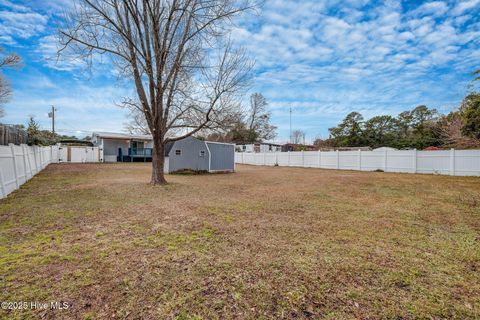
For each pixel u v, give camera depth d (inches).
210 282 88.0
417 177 478.0
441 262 107.7
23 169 322.0
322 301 77.9
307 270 98.5
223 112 344.2
